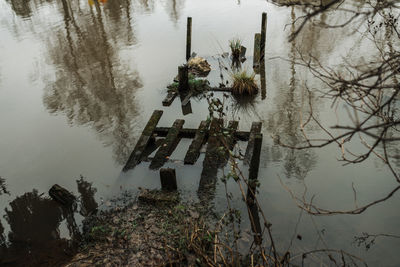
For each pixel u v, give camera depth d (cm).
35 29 1509
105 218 482
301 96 798
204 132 639
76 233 465
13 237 469
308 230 441
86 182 573
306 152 601
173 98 838
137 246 427
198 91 870
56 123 781
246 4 1678
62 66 1105
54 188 525
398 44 935
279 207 483
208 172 550
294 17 1390
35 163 642
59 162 639
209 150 589
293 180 536
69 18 1623
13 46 1320
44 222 491
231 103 803
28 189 571
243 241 423
